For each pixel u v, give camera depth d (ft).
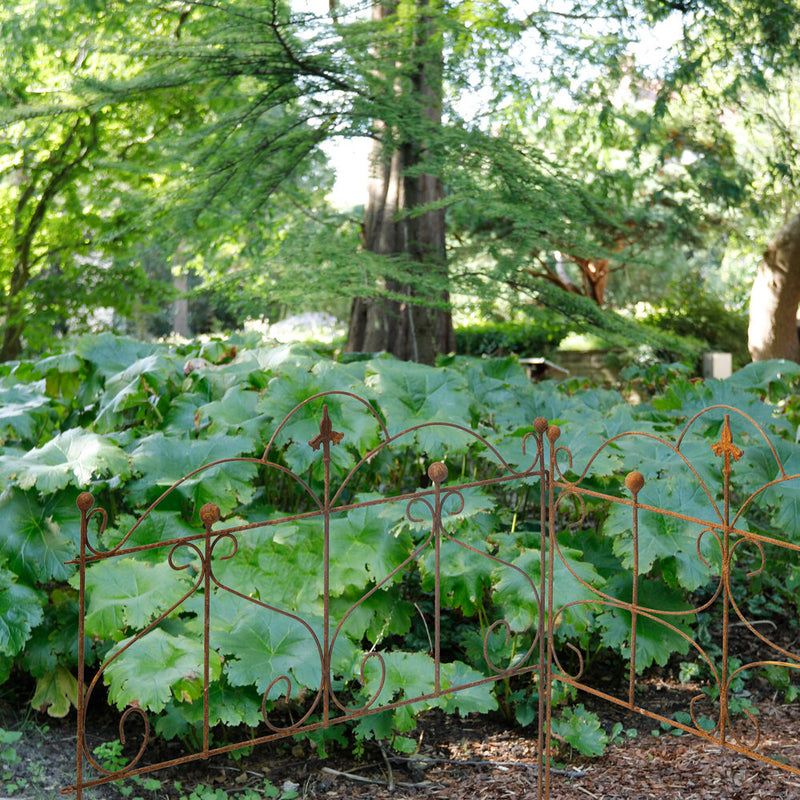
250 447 11.51
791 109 42.60
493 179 23.36
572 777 10.03
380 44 23.59
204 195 24.06
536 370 41.88
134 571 10.30
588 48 27.71
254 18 20.53
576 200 22.97
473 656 11.75
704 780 9.85
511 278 22.81
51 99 27.09
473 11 25.21
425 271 23.65
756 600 15.28
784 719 11.59
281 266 22.24
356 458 12.84
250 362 13.87
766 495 12.19
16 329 40.22
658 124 32.55
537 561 10.98
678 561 11.18
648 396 24.75
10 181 40.24
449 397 12.96
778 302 46.14
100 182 38.27
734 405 15.26
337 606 10.80
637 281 58.80
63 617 11.05
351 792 9.73
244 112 23.79
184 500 11.21
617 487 12.51
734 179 35.17
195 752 10.41
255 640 9.88
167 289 41.37
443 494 11.46
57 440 11.37
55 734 10.69
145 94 29.96
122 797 9.30
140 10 27.73
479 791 9.71
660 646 11.58
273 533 11.18
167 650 9.34
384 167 27.40
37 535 10.53
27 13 31.07
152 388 13.12
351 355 18.90
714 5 29.78
